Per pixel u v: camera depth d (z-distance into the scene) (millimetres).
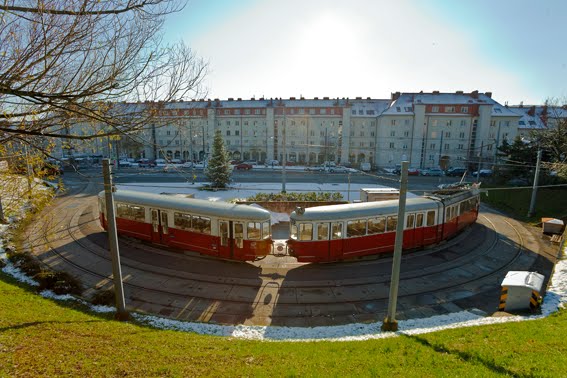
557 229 23016
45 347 6938
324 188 39250
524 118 62188
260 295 13695
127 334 8797
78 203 29328
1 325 7785
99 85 6188
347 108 62219
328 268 16594
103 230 21625
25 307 9914
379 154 61312
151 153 67125
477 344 8430
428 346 8523
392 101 63938
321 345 8844
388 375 6734
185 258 17422
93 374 6121
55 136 6160
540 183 34156
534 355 7496
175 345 8250
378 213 17250
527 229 24859
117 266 10500
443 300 13570
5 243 18266
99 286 14062
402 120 58812
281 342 9172
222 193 35094
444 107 57938
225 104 66750
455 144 58438
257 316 12125
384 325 10727
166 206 17812
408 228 18281
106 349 7375
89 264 16297
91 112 6305
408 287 14688
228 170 36688
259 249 16000
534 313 11578
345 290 14281
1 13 5074
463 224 22625
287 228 23719
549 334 8828
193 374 6551
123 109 7512
